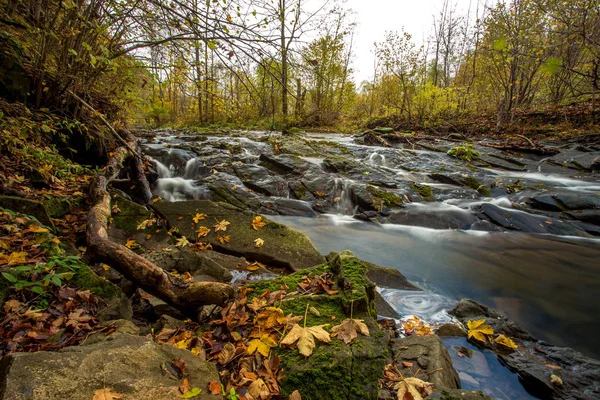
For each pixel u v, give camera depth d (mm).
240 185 7477
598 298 3879
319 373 1872
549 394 2283
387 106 18547
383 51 16141
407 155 10203
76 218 4027
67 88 5574
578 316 3527
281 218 6535
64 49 5020
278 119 16484
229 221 4641
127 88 6574
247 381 1789
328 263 3164
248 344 2086
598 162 8484
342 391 1833
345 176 8156
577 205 6301
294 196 7336
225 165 8445
